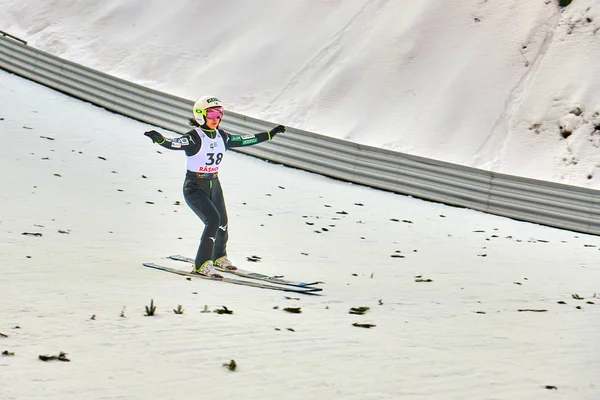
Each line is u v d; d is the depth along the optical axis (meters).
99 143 74.75
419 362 19.55
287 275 35.34
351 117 89.94
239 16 110.56
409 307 28.83
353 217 59.78
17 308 23.44
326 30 103.50
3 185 54.53
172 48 107.19
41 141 71.56
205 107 33.53
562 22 92.75
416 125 86.75
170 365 17.86
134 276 31.44
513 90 88.00
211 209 33.31
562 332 24.95
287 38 104.50
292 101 94.81
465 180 70.62
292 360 19.02
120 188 59.06
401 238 52.53
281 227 51.84
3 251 35.25
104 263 34.31
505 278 39.59
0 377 16.14
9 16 118.00
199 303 26.12
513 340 23.22
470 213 68.56
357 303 28.98
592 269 45.41
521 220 67.94
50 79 94.31
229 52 104.88
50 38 111.69
